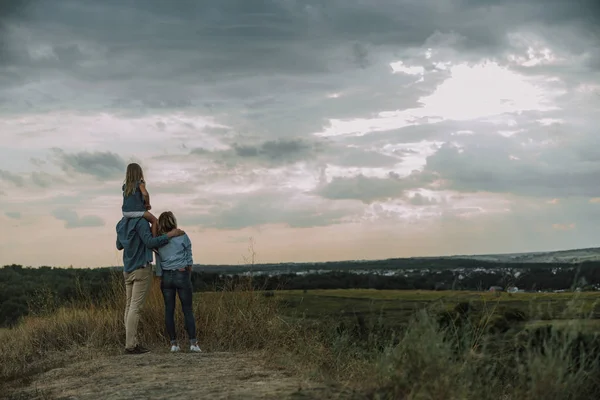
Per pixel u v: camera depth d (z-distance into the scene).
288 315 9.66
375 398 4.93
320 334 8.06
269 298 10.74
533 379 4.86
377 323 6.78
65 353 10.09
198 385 6.22
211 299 10.79
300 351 7.85
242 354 8.71
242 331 9.96
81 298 12.02
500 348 5.52
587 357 5.17
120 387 6.44
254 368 7.32
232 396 5.46
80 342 10.66
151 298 10.79
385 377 5.42
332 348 7.38
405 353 5.35
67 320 11.26
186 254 9.20
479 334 5.61
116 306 11.08
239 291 10.88
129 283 9.32
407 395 4.93
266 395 5.40
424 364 5.01
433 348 5.03
